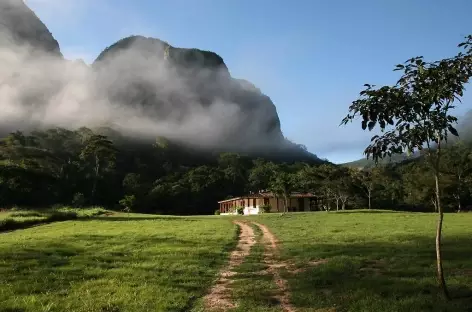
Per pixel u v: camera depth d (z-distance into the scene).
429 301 9.64
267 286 12.45
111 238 24.88
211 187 123.19
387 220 37.97
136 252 18.92
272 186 66.44
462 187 73.06
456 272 13.12
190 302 10.70
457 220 36.69
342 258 16.56
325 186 75.12
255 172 135.25
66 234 27.67
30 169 69.31
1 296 10.63
